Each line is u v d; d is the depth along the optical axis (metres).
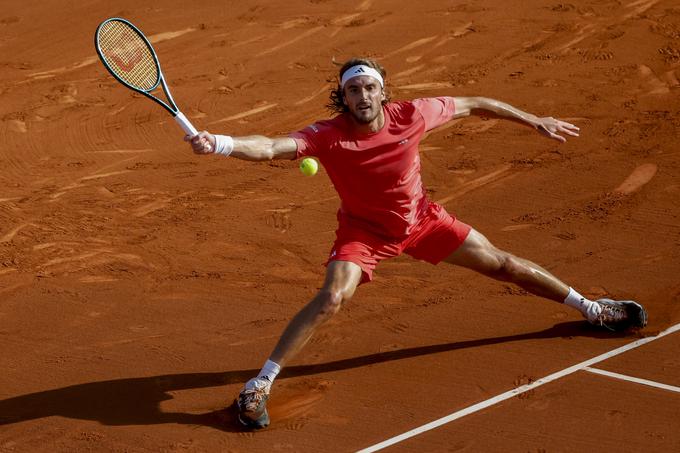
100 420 22.23
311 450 20.53
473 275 29.27
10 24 62.91
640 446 19.88
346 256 21.78
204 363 24.78
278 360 21.27
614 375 22.80
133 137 45.53
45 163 43.19
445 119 22.17
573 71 48.69
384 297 28.11
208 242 33.44
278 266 31.14
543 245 31.23
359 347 25.14
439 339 25.30
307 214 35.53
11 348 26.25
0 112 49.47
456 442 20.45
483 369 23.52
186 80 52.06
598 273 28.77
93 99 50.50
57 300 29.33
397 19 58.09
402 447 20.41
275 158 20.69
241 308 28.06
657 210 33.25
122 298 29.23
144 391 23.45
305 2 62.22
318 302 21.23
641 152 38.72
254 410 21.06
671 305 26.23
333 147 20.91
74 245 33.84
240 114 47.44
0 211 37.56
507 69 49.75
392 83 49.38
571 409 21.44
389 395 22.62
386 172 21.31
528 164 38.62
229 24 59.72
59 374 24.58
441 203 35.69
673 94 44.94
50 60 56.62
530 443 20.22
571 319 25.91
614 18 55.00
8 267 32.16
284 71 52.34
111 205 37.69
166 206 37.22
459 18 57.19
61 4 65.69
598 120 42.59
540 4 58.06
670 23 53.47
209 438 21.23
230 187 38.84
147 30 59.69
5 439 21.64
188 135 20.03
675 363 23.17
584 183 36.22
